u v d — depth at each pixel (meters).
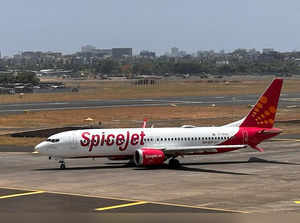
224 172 196.38
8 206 139.62
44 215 128.75
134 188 165.00
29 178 183.50
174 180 179.38
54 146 199.00
